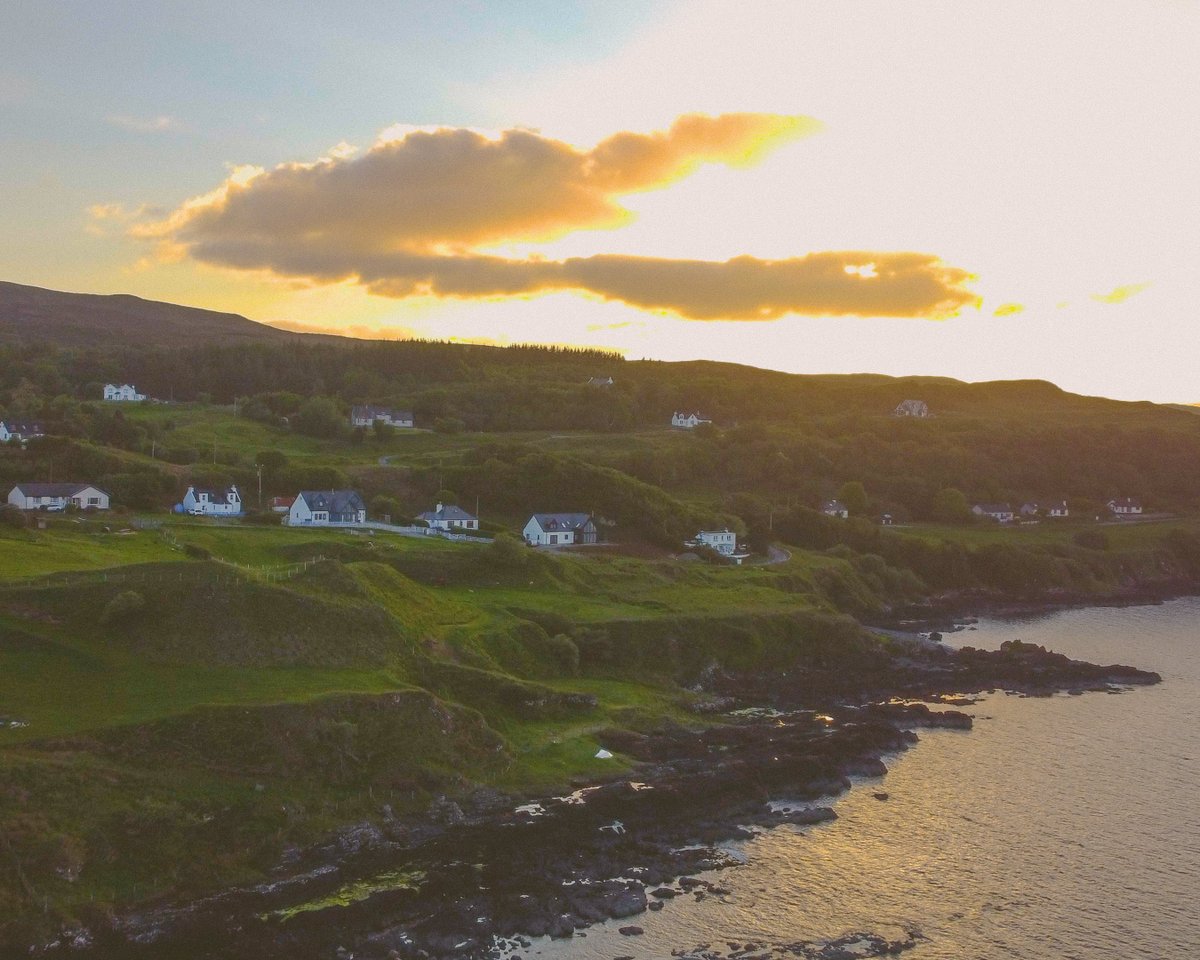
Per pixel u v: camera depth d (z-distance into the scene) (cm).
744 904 6931
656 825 8088
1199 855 7769
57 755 7025
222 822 7056
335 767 7856
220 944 6069
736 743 9938
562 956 6203
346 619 9662
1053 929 6662
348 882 6881
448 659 10075
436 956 6138
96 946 5953
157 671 8456
